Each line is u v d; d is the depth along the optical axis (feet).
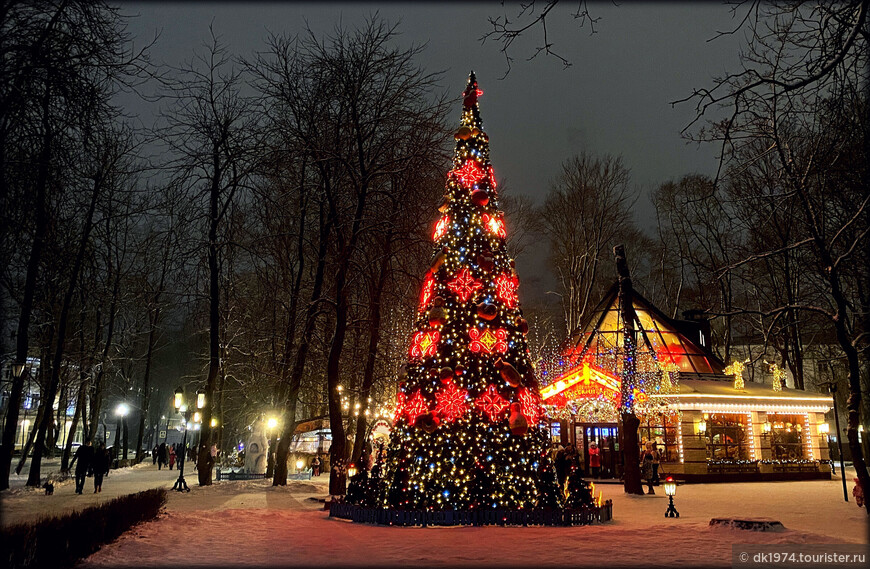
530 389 54.34
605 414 108.06
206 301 107.76
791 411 116.16
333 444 73.41
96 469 75.61
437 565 31.94
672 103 26.37
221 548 36.70
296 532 43.83
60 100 41.42
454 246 56.85
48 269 71.92
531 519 48.03
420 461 51.24
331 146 80.18
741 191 47.39
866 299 56.70
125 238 123.24
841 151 36.27
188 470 137.39
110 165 84.23
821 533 44.45
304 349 90.12
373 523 48.88
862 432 118.73
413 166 79.51
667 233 163.63
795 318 87.71
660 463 107.14
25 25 37.17
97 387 129.18
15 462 140.05
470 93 61.62
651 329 123.65
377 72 79.46
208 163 87.92
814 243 51.26
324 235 86.58
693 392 109.29
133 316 148.25
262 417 118.32
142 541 38.32
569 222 153.99
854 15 24.76
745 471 108.99
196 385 162.40
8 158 40.11
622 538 41.24
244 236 99.66
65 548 29.99
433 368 53.26
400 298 87.86
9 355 74.38
